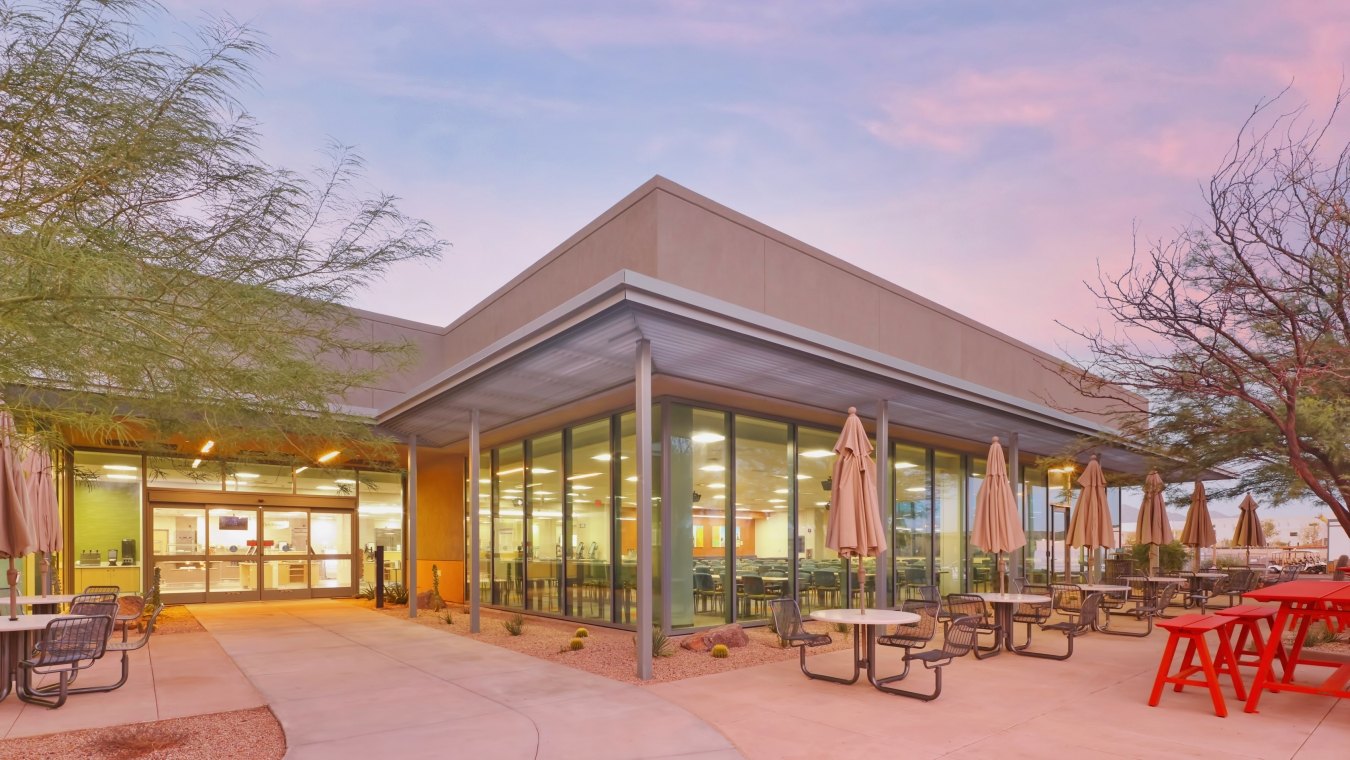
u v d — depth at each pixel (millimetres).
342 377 6031
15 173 3848
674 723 7078
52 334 4152
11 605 8445
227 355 4871
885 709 7617
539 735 6703
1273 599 7688
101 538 16500
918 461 17375
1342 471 10508
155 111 4082
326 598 19328
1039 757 6074
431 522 20203
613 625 13336
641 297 7695
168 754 6340
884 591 11859
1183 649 11133
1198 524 17078
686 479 12430
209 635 13055
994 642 11086
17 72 3736
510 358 9852
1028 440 17000
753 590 13445
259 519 18703
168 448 7973
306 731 6871
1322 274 9414
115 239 4156
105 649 8289
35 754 6344
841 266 14469
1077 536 14383
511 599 17016
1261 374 9836
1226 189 9508
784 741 6547
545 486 15922
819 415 14117
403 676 9375
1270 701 7906
